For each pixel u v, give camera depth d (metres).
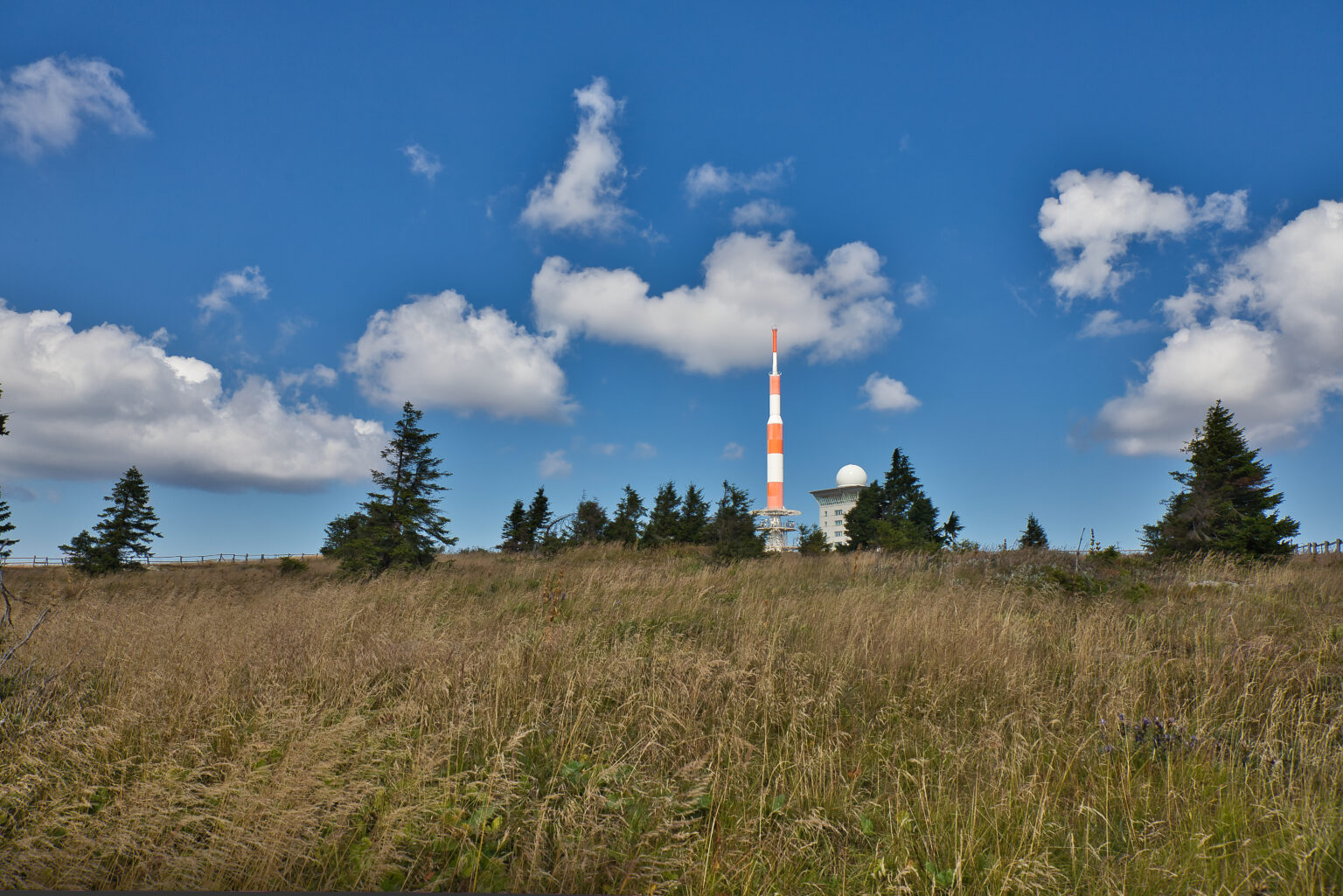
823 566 16.59
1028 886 3.13
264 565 34.91
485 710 4.84
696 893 3.15
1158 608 8.79
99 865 3.11
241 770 3.67
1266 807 3.79
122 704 4.73
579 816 3.51
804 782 4.08
